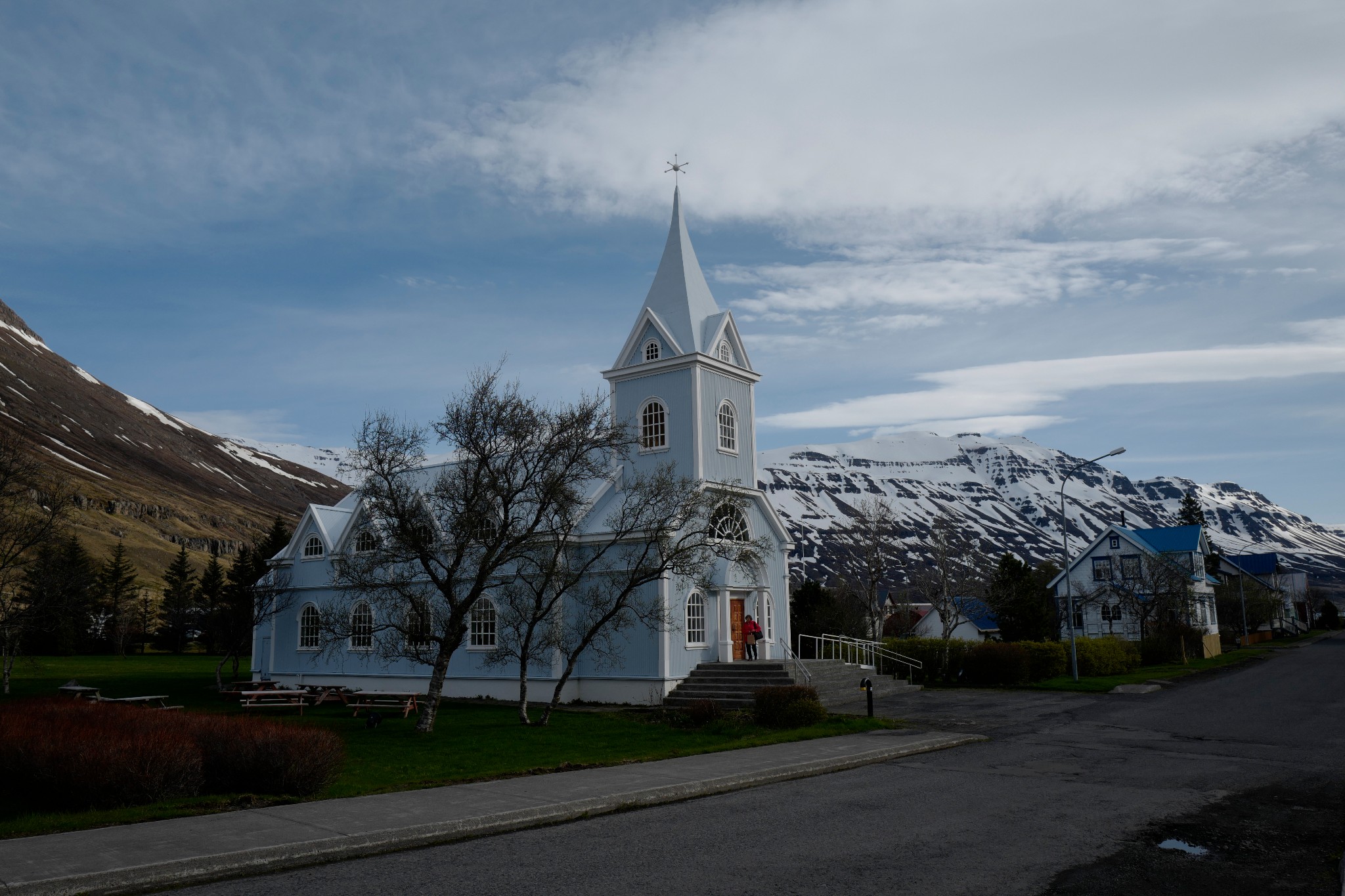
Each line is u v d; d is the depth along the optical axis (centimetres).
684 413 3453
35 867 933
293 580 4081
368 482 2392
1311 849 1080
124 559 9319
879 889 898
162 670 5325
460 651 3466
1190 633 5644
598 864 1007
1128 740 2114
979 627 8731
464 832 1173
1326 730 2264
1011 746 2034
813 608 5622
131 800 1283
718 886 912
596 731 2308
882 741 2039
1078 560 7500
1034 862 1005
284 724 1539
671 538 2650
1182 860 1021
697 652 3234
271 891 913
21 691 3772
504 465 2362
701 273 3762
